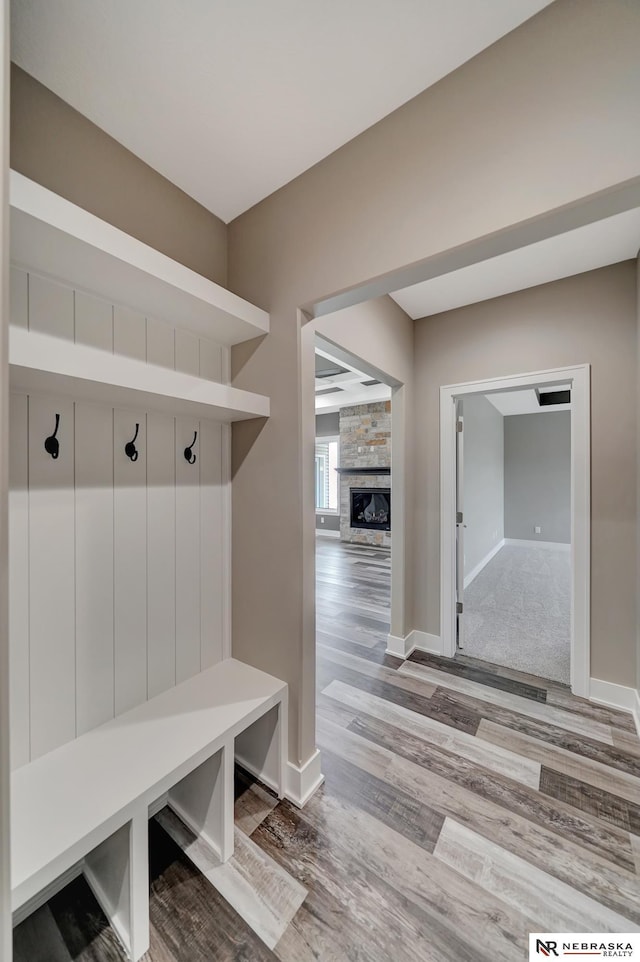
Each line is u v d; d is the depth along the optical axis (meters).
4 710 0.55
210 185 1.54
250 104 1.20
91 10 0.95
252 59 1.08
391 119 1.25
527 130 1.00
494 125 1.05
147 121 1.26
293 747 1.52
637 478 2.04
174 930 1.07
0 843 0.54
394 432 2.80
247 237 1.68
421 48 1.06
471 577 4.84
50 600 1.17
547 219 0.99
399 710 2.13
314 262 1.44
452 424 2.74
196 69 1.10
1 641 0.55
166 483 1.51
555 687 2.37
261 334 1.61
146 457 1.44
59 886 1.18
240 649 1.73
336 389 6.21
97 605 1.29
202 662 1.65
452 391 2.72
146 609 1.44
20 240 0.97
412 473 2.88
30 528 1.13
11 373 0.94
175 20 0.98
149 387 1.16
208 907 1.13
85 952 1.03
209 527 1.68
